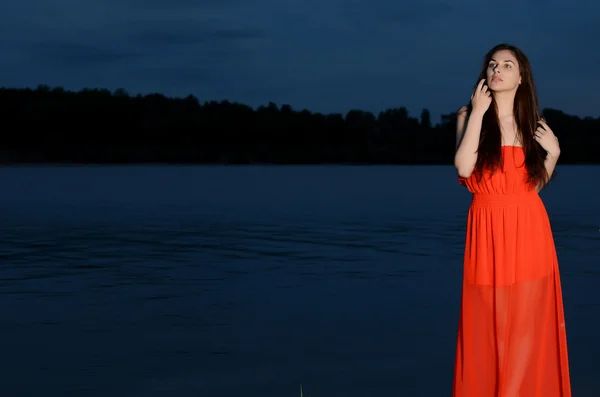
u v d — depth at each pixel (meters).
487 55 2.76
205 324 5.55
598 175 35.28
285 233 11.84
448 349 4.81
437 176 35.53
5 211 15.88
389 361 4.54
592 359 4.50
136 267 8.42
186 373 4.31
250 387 4.05
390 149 60.28
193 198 19.81
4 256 9.31
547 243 2.72
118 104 53.41
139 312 5.99
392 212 15.80
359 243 10.58
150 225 13.08
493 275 2.68
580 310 5.96
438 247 10.12
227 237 11.31
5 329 5.40
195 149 56.09
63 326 5.50
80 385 4.10
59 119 51.69
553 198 19.78
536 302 2.68
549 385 2.73
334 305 6.23
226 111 57.19
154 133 54.75
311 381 4.14
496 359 2.69
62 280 7.57
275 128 58.62
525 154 2.69
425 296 6.64
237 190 23.38
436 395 3.90
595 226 12.66
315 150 59.22
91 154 52.38
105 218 14.36
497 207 2.69
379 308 6.11
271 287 7.13
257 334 5.23
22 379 4.20
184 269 8.27
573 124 54.03
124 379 4.20
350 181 29.86
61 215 14.95
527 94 2.72
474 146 2.67
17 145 50.78
